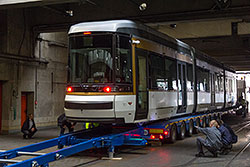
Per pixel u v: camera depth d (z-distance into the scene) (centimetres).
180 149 1245
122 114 1038
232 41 2547
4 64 1764
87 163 967
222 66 2603
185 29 2244
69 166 923
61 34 2266
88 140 1029
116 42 1055
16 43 1850
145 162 980
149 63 1213
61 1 1305
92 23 1095
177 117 1620
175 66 1506
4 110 1816
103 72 1044
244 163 970
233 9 1575
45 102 2092
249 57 3491
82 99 1044
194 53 1823
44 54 2086
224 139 1092
